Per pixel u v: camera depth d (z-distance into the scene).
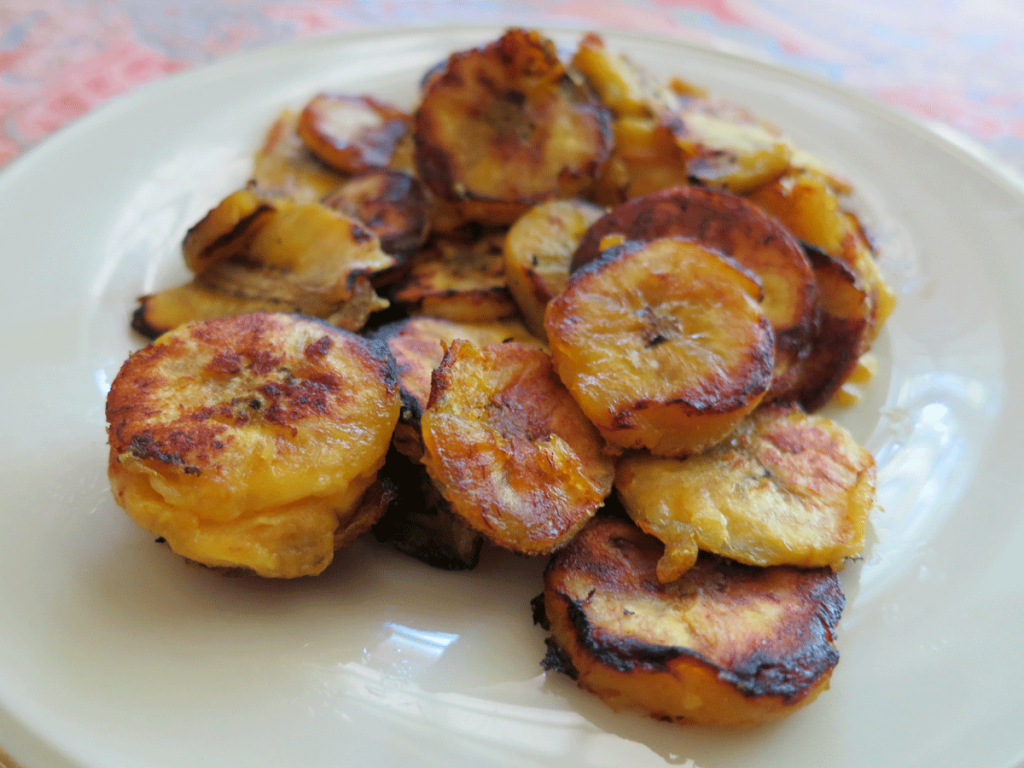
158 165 0.18
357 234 0.16
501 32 0.24
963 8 0.33
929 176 0.20
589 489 0.12
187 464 0.11
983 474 0.14
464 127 0.18
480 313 0.16
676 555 0.12
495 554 0.13
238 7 0.28
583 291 0.13
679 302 0.13
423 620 0.12
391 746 0.10
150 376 0.12
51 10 0.26
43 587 0.11
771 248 0.15
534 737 0.10
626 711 0.11
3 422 0.13
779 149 0.18
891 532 0.13
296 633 0.11
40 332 0.15
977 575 0.12
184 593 0.11
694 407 0.12
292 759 0.10
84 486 0.12
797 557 0.12
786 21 0.32
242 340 0.12
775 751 0.10
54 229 0.16
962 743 0.10
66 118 0.22
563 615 0.11
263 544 0.11
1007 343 0.16
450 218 0.18
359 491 0.12
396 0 0.30
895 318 0.17
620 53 0.22
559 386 0.13
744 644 0.11
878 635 0.12
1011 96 0.27
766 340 0.13
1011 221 0.18
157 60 0.25
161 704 0.10
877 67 0.29
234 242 0.16
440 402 0.12
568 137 0.18
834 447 0.14
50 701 0.10
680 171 0.19
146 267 0.17
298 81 0.21
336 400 0.12
